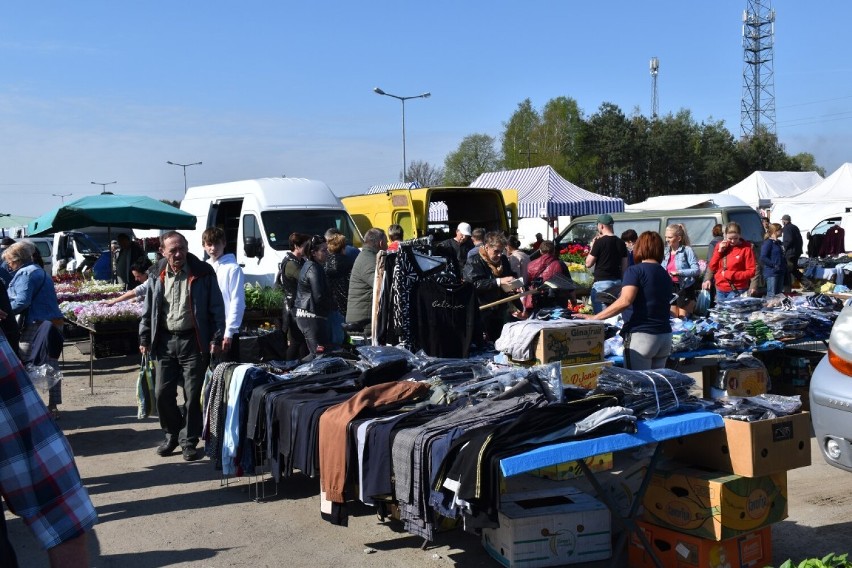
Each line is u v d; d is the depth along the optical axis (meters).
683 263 10.33
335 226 13.78
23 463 1.65
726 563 3.96
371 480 4.27
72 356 12.41
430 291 6.47
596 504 4.32
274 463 5.12
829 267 16.50
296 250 7.81
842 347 4.84
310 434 4.74
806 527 4.72
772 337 7.01
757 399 4.26
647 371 4.32
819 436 4.90
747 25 69.88
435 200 16.59
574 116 69.81
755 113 70.00
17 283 7.23
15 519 5.21
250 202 13.63
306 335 7.31
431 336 6.43
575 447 3.67
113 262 15.57
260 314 10.56
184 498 5.56
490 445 3.61
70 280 17.14
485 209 16.31
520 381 4.34
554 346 5.60
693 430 3.99
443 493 3.78
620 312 5.80
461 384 4.85
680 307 7.61
